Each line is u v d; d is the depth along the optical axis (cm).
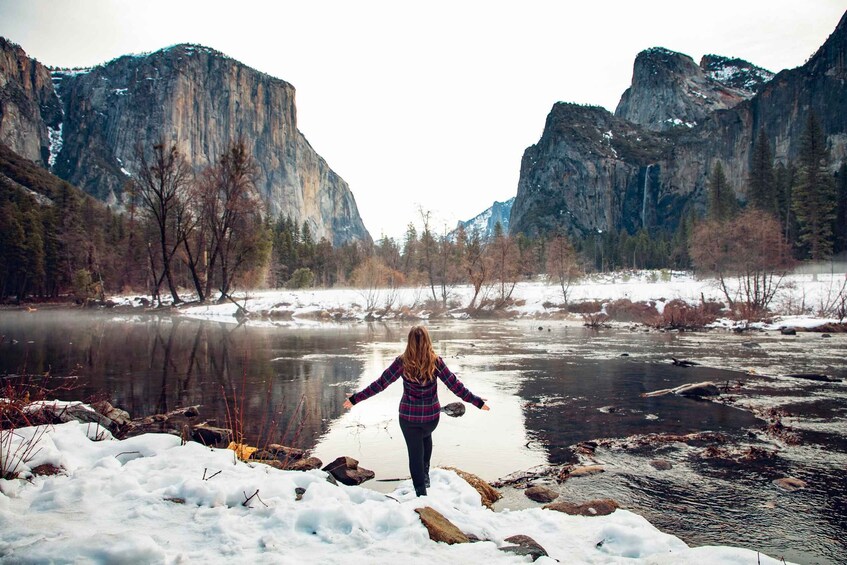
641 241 13062
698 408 1073
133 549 288
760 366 1669
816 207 6191
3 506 349
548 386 1328
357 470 659
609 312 4009
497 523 421
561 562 352
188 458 489
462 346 2289
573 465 718
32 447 451
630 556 371
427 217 5022
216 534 340
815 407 1074
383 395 1191
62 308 5116
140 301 5041
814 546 479
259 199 4741
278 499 401
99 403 889
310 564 308
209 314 4228
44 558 275
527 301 4616
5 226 5984
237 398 1136
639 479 661
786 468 704
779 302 3803
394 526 370
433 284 5094
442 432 900
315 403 1102
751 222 3900
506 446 816
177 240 4731
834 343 2388
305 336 2661
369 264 5212
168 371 1490
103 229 7838
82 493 379
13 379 1298
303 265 9562
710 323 3388
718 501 589
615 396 1203
